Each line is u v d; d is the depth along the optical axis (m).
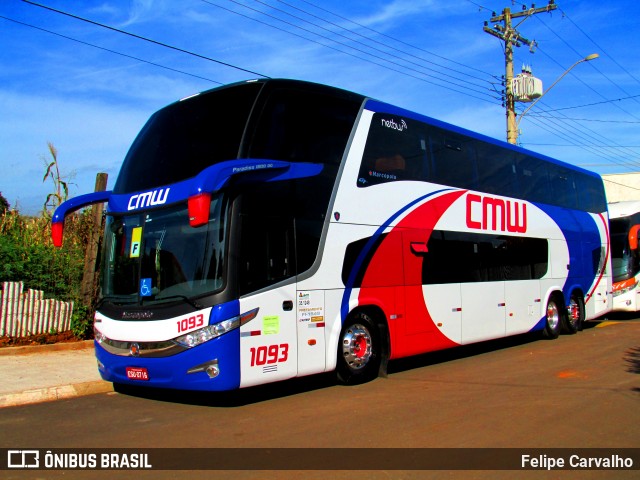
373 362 9.70
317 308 8.53
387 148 10.16
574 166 17.16
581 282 16.58
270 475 5.30
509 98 23.00
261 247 7.87
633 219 19.95
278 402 8.20
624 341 14.77
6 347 11.44
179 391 9.00
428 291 10.75
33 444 6.30
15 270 13.21
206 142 8.14
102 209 12.90
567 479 5.27
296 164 8.34
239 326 7.46
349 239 9.16
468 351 13.40
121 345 8.00
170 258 7.86
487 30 23.05
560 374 10.34
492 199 12.89
